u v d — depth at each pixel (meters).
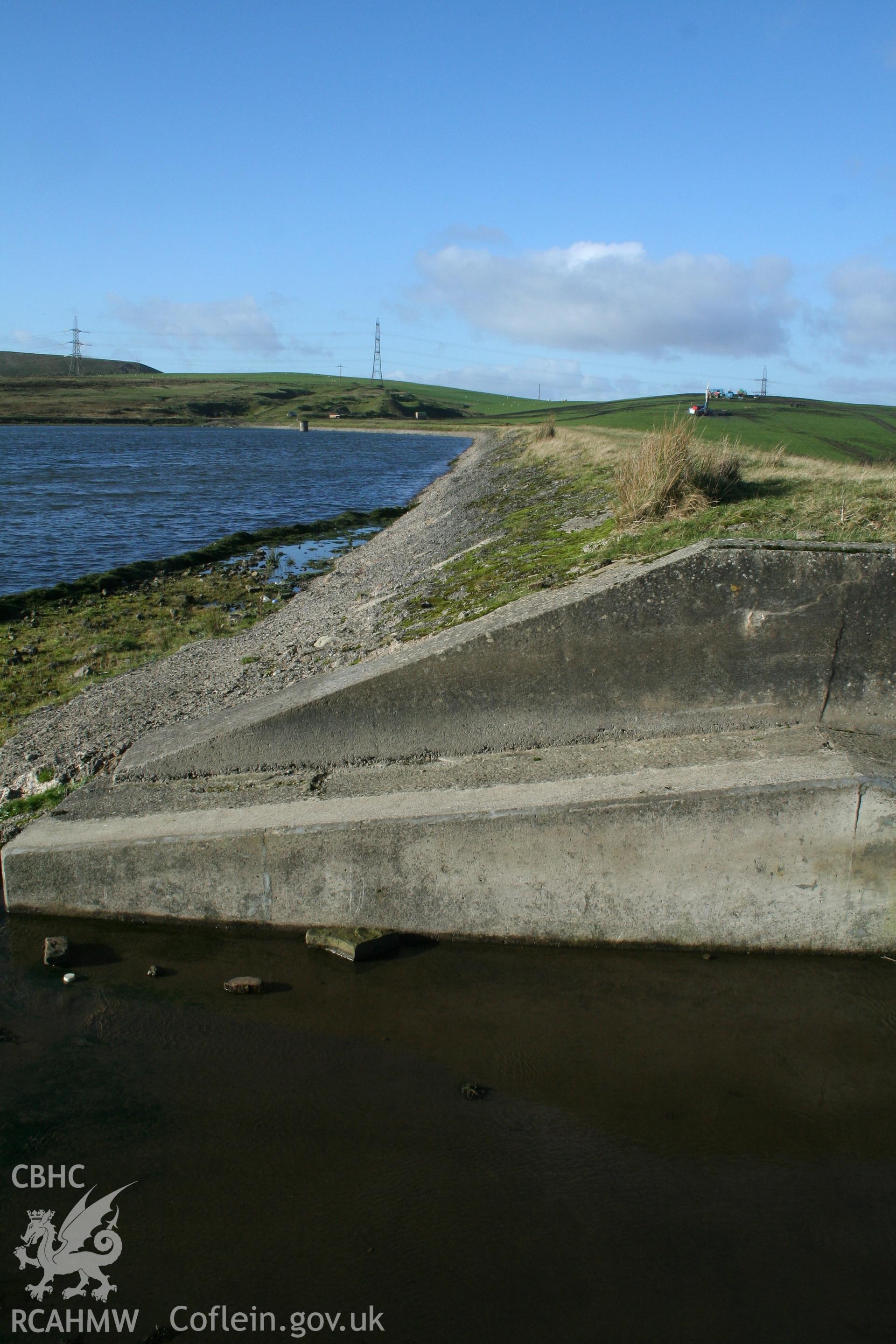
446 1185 3.94
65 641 13.25
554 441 38.72
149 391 172.25
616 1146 4.17
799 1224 3.75
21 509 30.84
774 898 5.55
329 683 6.91
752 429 50.69
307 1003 5.19
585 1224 3.74
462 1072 4.66
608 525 12.83
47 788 7.30
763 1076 4.66
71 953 5.61
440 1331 3.28
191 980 5.40
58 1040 4.86
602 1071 4.68
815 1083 4.61
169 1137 4.19
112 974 5.45
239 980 5.30
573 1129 4.27
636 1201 3.86
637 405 137.25
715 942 5.66
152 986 5.34
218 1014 5.09
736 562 6.20
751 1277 3.50
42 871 5.98
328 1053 4.79
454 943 5.77
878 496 10.23
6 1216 3.76
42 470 47.47
